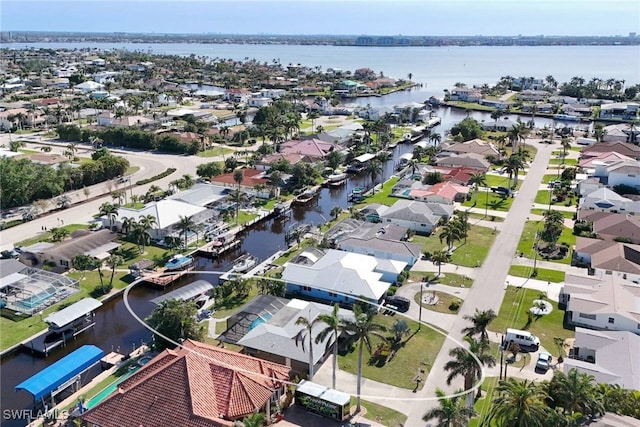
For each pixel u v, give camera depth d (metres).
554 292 100.06
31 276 100.81
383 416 67.25
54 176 151.25
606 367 72.88
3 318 90.38
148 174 177.00
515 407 53.38
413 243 120.25
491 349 81.25
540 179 176.25
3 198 140.12
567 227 133.25
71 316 86.38
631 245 116.62
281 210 146.00
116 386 72.00
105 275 106.75
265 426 64.81
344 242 116.12
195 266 114.31
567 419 54.47
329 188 172.62
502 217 141.38
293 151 196.50
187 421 58.19
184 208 132.62
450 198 147.38
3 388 74.06
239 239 127.69
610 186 160.75
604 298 90.75
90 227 129.88
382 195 160.25
